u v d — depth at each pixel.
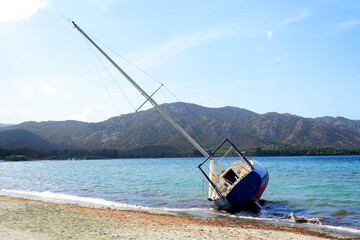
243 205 24.42
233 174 29.38
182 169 106.56
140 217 19.48
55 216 16.50
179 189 41.19
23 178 69.62
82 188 44.50
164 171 93.62
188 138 28.98
